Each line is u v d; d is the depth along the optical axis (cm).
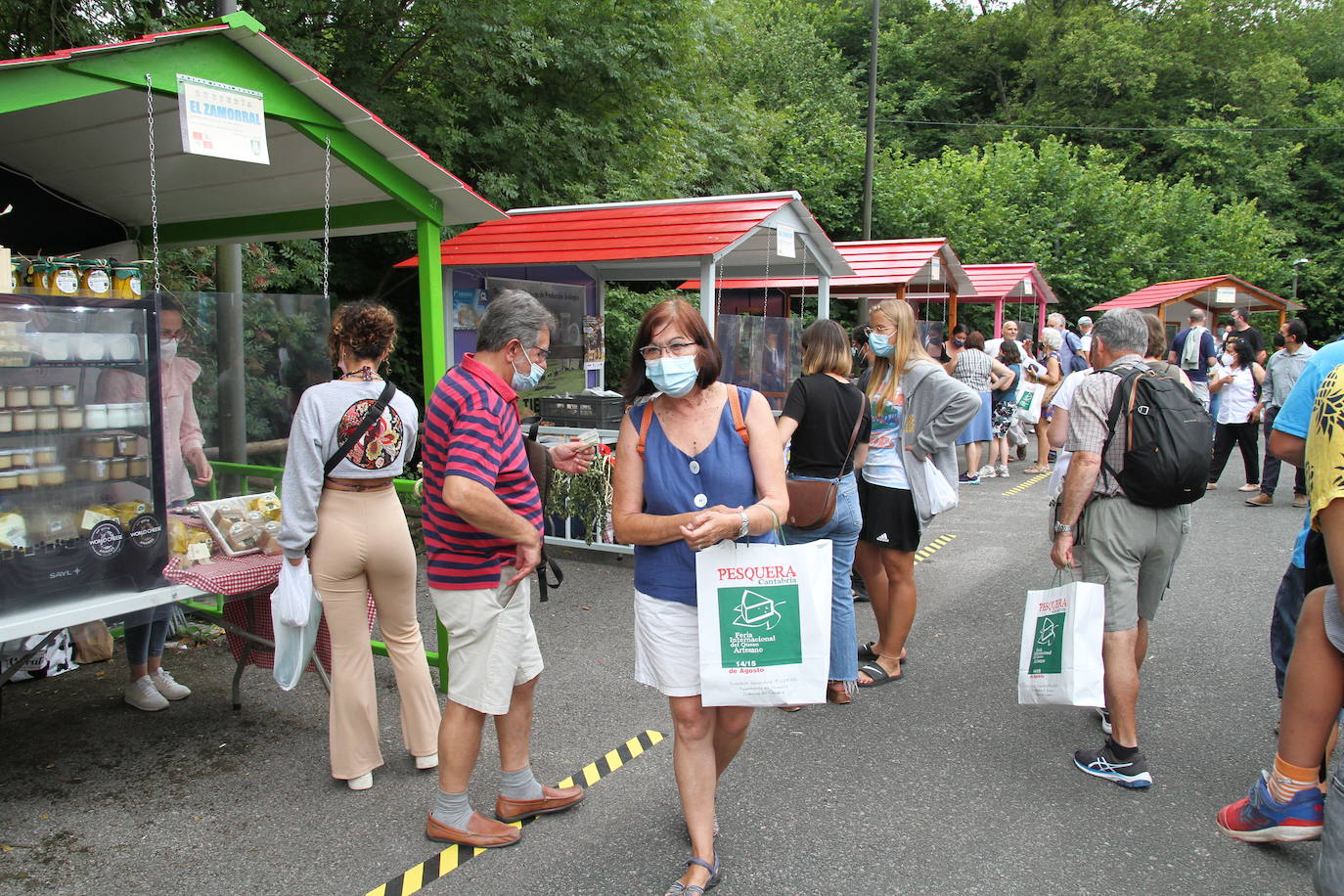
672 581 271
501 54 945
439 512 293
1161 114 3738
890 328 444
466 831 303
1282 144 3619
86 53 296
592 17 1027
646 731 396
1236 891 282
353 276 1002
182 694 431
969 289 1353
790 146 2300
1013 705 427
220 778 353
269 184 461
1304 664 271
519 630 304
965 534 791
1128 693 348
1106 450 349
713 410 274
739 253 827
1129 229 2566
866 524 443
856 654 429
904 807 333
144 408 341
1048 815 328
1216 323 2192
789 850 304
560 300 852
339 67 857
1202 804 336
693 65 1260
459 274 761
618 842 308
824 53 2948
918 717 414
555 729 397
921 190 2261
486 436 282
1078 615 336
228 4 526
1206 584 629
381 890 280
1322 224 3631
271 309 423
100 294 360
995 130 3500
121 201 504
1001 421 1122
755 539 269
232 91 339
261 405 431
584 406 679
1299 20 4338
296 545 322
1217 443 1003
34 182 474
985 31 3794
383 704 420
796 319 946
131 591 337
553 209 787
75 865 292
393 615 349
